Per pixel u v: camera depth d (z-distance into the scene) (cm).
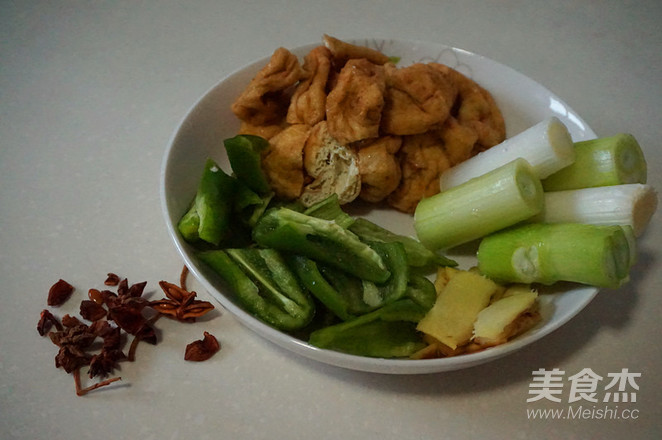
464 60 41
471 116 39
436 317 30
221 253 31
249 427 29
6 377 30
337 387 31
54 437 28
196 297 34
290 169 36
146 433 29
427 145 37
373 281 31
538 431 29
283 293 31
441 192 36
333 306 30
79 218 37
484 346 30
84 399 30
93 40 48
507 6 53
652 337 33
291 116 37
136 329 31
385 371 28
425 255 35
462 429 29
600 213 32
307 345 28
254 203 34
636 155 34
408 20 51
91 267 34
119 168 40
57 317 32
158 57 47
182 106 44
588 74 47
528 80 40
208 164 33
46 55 47
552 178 35
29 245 35
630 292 35
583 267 30
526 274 32
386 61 40
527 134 34
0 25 49
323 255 31
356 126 35
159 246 36
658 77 47
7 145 40
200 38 49
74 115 43
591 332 33
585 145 34
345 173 37
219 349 32
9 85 44
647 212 32
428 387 31
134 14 51
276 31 50
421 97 36
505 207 32
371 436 29
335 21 51
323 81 37
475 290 32
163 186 34
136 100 44
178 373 31
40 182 38
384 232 36
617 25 51
